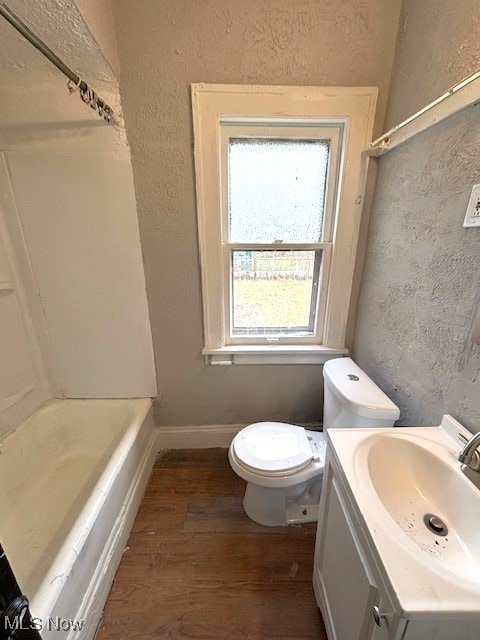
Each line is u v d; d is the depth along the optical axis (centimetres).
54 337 154
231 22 111
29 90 111
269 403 174
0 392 132
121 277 145
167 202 134
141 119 122
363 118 124
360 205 135
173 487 152
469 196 79
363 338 147
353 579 67
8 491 128
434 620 46
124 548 120
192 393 170
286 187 140
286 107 122
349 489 67
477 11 76
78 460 157
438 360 93
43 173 128
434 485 75
